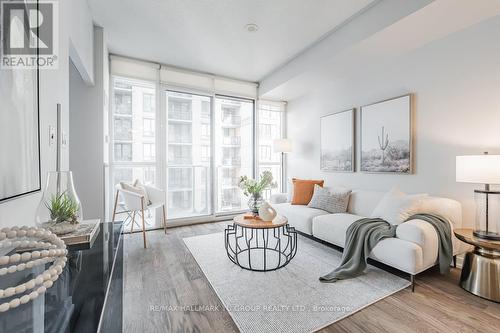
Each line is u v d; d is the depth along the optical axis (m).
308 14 2.60
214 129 4.45
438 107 2.62
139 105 3.90
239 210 4.76
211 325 1.56
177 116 4.18
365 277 2.21
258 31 2.94
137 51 3.46
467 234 2.07
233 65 3.98
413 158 2.85
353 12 2.57
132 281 2.13
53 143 1.39
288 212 3.43
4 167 0.81
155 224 3.85
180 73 4.07
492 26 2.21
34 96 1.05
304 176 4.72
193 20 2.71
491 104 2.22
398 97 2.98
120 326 0.97
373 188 3.36
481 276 1.88
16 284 0.69
